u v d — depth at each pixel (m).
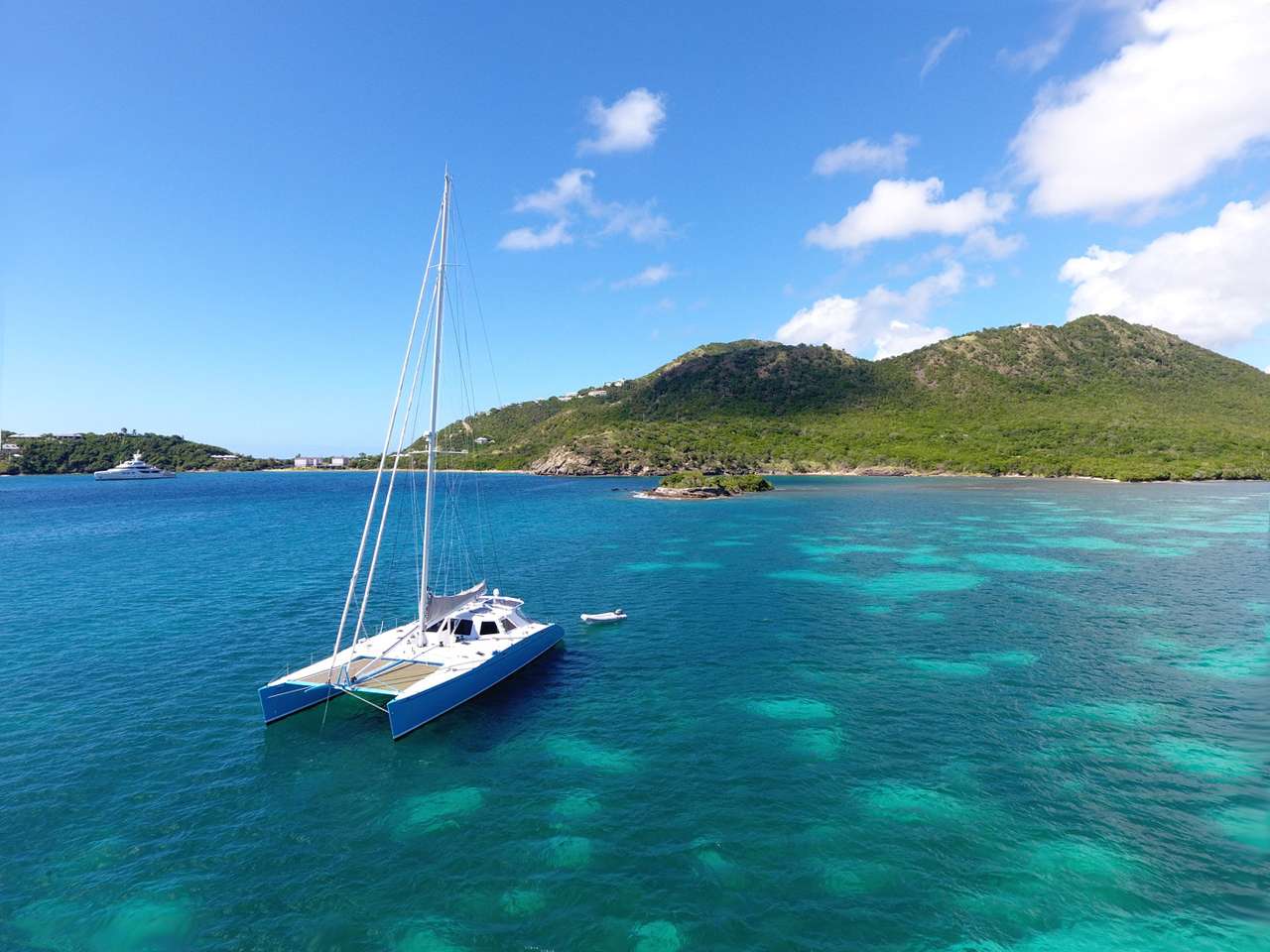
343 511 100.25
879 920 13.00
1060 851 15.23
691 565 52.06
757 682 26.30
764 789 18.03
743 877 14.34
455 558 55.38
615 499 120.06
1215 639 32.09
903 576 47.59
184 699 24.22
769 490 135.75
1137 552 57.34
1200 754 20.11
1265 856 15.05
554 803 17.34
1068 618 36.06
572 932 12.73
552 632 30.02
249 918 13.12
